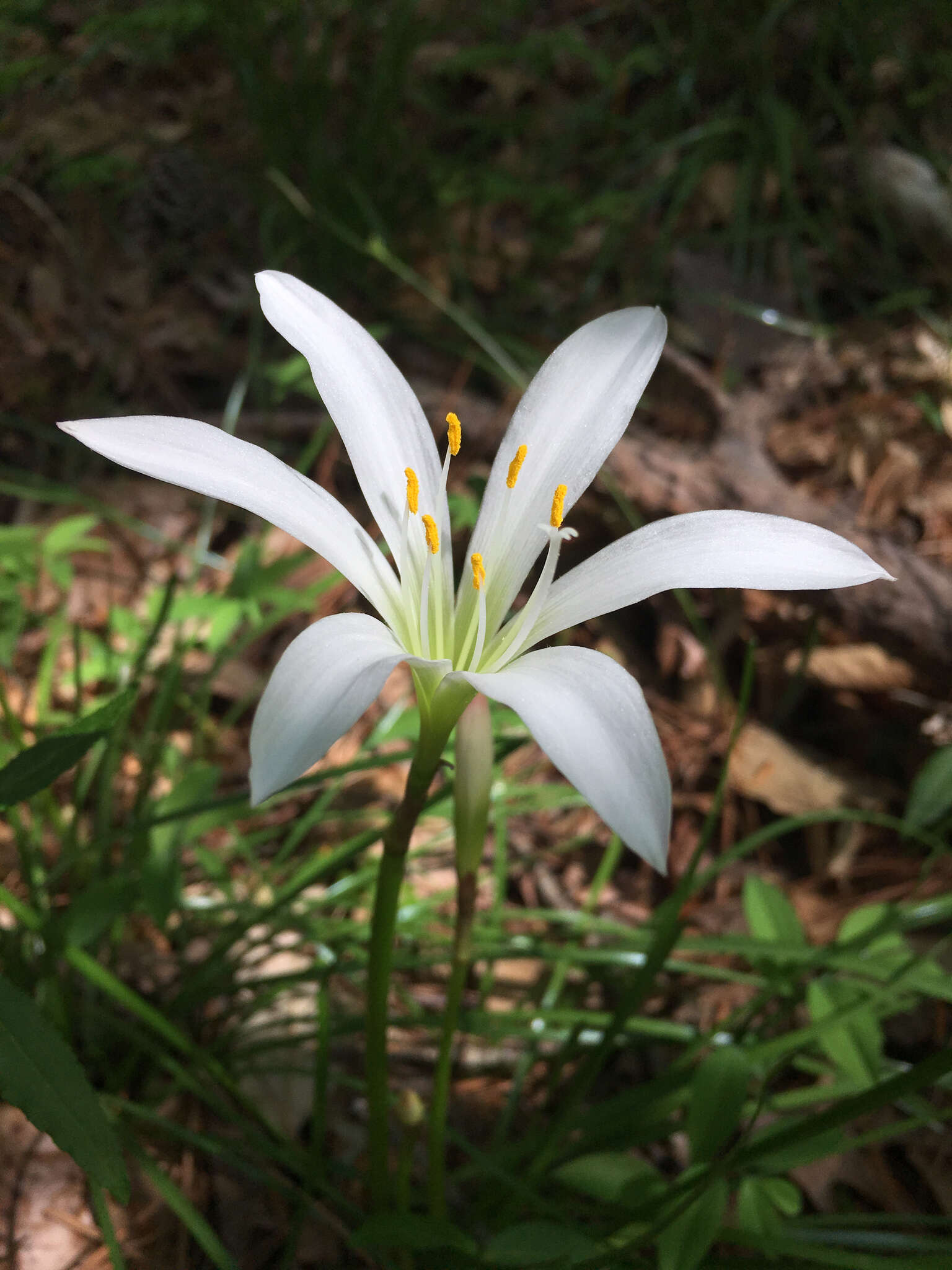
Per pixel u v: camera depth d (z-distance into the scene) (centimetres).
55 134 53
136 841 31
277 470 20
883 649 40
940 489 44
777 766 38
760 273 56
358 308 53
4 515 44
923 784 28
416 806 21
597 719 18
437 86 63
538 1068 31
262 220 52
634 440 46
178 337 50
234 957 32
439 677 20
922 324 54
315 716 17
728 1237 23
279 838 37
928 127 64
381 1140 24
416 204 56
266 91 53
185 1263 27
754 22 65
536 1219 27
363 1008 31
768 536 20
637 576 20
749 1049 27
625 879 37
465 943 22
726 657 42
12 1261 26
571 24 69
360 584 21
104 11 53
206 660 40
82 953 25
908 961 27
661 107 63
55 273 51
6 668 38
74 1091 19
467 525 41
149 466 19
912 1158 29
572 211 56
